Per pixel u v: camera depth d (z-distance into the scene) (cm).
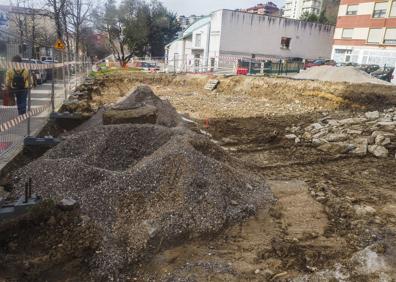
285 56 4162
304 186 673
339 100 1535
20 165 638
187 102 1700
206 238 468
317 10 8638
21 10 2347
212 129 1139
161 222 455
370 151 908
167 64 4072
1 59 689
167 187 502
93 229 424
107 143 633
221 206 511
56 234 409
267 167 784
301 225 524
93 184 506
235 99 1850
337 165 821
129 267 402
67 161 546
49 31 2766
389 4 3366
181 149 566
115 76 2395
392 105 1360
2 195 495
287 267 424
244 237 482
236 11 3725
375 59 3531
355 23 3725
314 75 2067
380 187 693
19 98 741
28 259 375
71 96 1352
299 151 915
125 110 859
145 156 628
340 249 466
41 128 822
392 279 406
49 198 462
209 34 3909
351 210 573
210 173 550
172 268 409
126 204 473
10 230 404
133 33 4656
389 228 525
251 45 3916
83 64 2297
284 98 1800
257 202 565
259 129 1146
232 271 409
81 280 379
